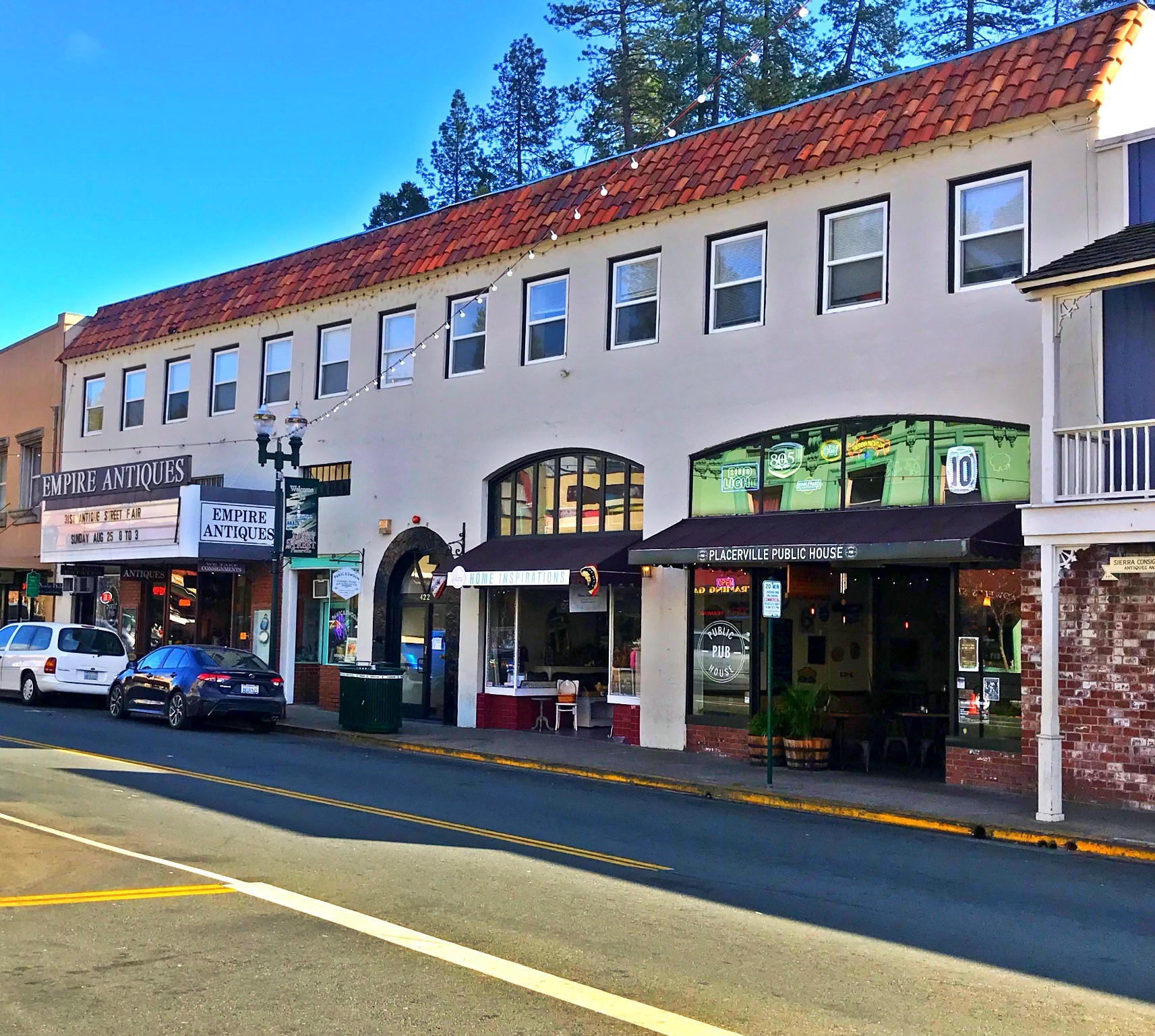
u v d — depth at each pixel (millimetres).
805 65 34000
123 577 29516
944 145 15977
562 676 21750
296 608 25781
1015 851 11758
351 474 24594
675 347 18984
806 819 13312
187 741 18656
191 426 28547
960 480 15586
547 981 6555
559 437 20562
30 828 10625
